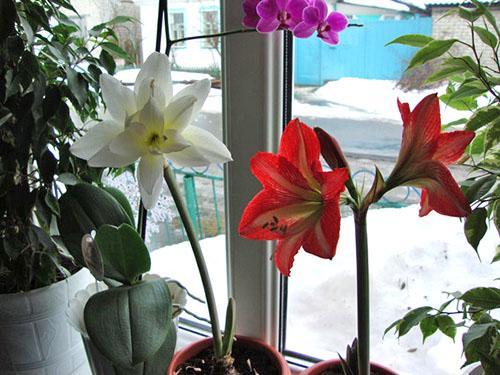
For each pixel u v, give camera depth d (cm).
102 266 82
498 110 67
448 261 103
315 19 70
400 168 63
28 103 89
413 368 107
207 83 77
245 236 68
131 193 129
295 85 102
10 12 84
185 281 129
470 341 67
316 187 64
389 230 106
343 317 115
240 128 98
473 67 68
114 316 80
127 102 75
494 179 64
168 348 90
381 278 108
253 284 107
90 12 121
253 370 97
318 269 114
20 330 98
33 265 100
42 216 98
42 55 104
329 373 92
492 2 83
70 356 106
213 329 92
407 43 73
